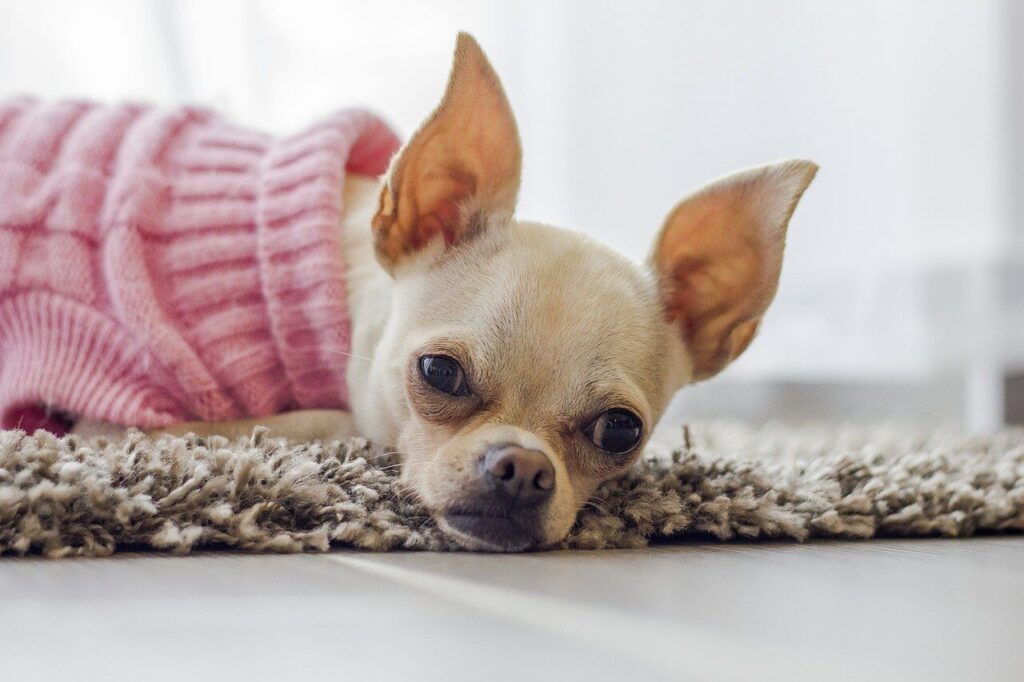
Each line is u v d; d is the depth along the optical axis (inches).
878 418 28.6
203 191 16.0
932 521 14.2
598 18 25.8
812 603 10.3
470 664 8.6
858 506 14.2
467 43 13.6
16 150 16.1
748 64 25.9
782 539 13.8
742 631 9.4
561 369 13.4
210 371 15.2
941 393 28.5
